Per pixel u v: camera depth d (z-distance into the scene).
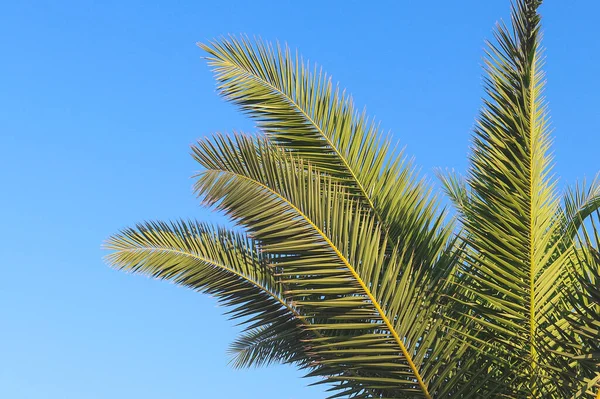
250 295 5.71
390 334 4.49
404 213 5.18
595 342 3.90
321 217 4.42
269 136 5.48
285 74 5.52
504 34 4.34
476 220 4.60
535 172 4.30
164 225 5.90
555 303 4.52
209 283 5.81
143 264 5.89
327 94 5.51
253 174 4.59
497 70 4.43
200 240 5.79
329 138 5.43
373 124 5.45
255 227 4.57
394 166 5.35
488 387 4.62
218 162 4.68
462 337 4.68
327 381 4.75
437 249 5.05
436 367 4.48
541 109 4.43
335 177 5.36
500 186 4.48
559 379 4.35
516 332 4.63
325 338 4.50
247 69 5.51
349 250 4.46
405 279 4.45
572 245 4.55
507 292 4.52
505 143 4.43
